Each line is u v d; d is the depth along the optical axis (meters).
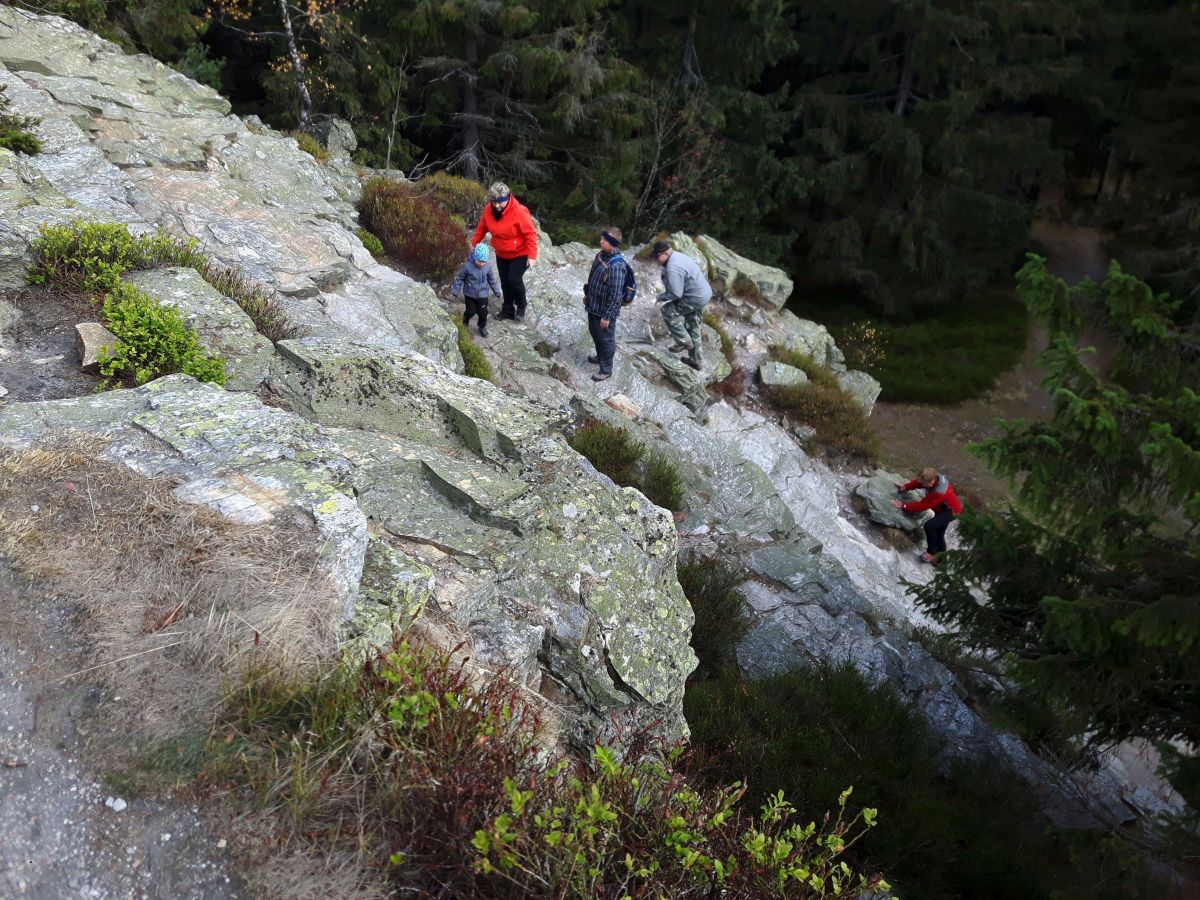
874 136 21.11
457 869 2.59
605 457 9.29
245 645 2.95
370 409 4.97
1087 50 23.33
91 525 3.29
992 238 21.75
